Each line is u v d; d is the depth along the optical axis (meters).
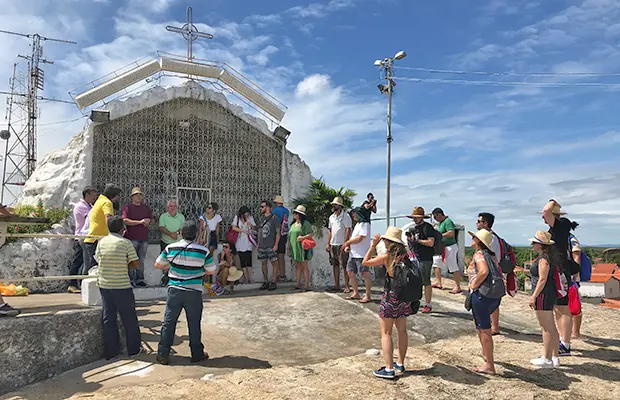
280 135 11.55
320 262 10.71
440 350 6.35
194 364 5.48
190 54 10.98
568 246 6.41
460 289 10.22
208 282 9.62
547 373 5.52
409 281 5.09
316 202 11.15
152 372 5.18
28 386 4.81
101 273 5.61
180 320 7.31
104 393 4.57
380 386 4.91
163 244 9.32
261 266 10.82
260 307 8.25
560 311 6.43
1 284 7.86
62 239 9.12
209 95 10.84
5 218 5.64
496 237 7.24
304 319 7.58
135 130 10.17
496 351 6.36
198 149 10.84
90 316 5.59
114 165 9.92
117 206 7.93
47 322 5.16
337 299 8.88
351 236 9.77
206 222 9.62
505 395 4.79
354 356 5.98
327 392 4.70
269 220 10.07
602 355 6.35
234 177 11.19
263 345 6.34
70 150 10.09
